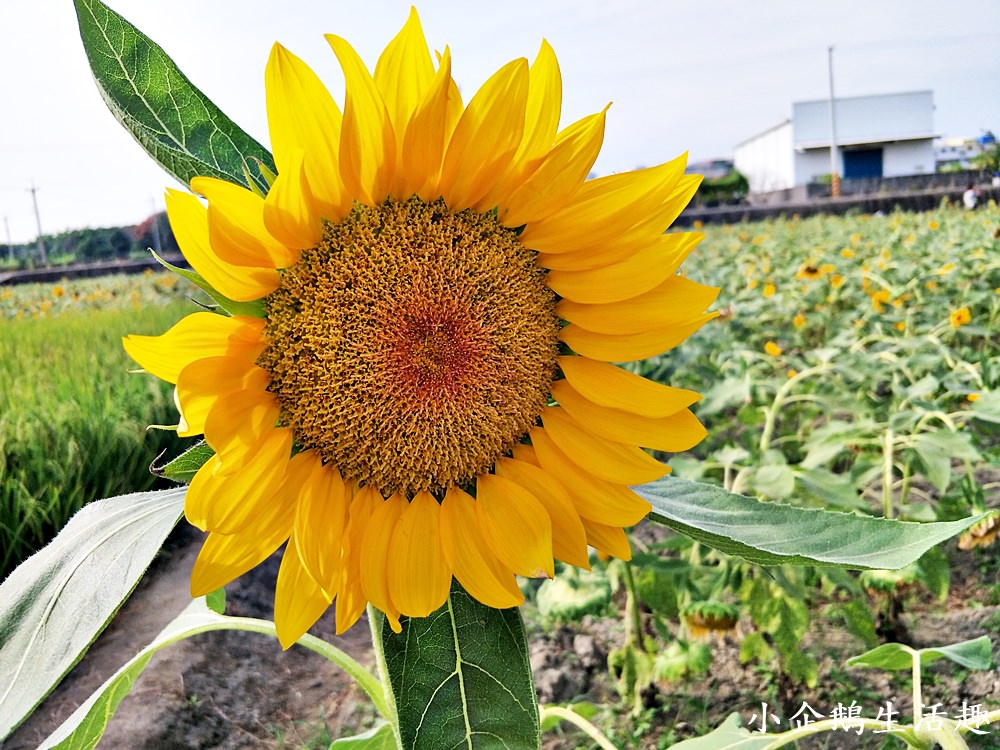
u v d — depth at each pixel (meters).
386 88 0.31
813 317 2.09
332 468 0.33
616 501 0.34
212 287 0.30
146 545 0.30
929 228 3.61
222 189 0.28
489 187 0.33
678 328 0.34
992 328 1.92
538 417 0.35
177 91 0.33
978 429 1.10
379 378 0.32
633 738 0.83
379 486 0.33
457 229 0.33
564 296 0.34
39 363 1.75
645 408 0.34
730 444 1.21
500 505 0.33
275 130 0.29
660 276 0.34
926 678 0.91
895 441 0.94
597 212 0.33
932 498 1.23
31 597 0.30
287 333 0.32
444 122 0.31
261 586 1.16
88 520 0.33
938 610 1.04
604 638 1.02
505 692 0.32
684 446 0.34
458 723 0.32
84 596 0.29
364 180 0.32
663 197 0.33
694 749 0.46
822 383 1.30
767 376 1.61
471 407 0.33
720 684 0.92
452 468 0.33
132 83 0.32
